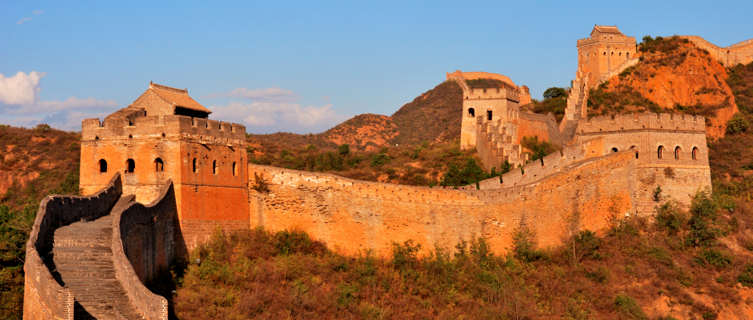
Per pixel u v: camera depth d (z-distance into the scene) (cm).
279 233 5159
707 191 6531
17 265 4391
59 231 3447
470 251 5459
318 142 14625
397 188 5350
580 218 5997
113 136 4778
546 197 5806
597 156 6606
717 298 5284
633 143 6506
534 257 5575
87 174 4809
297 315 4278
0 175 8288
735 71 11656
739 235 6044
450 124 15162
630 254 5728
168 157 4684
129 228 3669
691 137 6575
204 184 4853
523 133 9156
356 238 5266
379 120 16312
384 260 5228
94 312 2900
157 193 4666
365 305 4588
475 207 5509
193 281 4356
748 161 8894
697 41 11931
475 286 5091
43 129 9650
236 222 5106
